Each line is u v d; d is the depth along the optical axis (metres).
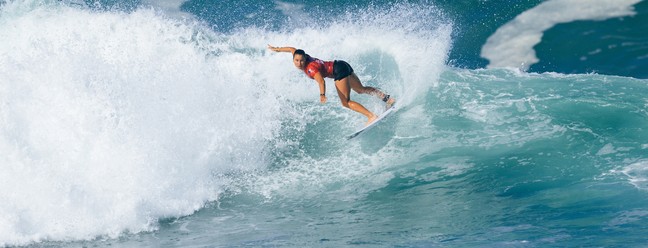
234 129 30.73
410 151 29.62
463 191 24.98
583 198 21.83
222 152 29.59
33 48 30.48
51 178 25.08
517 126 29.73
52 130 26.77
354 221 23.09
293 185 28.12
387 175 28.02
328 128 32.50
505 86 33.94
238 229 23.34
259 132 31.41
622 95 31.12
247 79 34.50
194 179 27.58
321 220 23.67
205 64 34.00
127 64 31.33
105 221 23.98
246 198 27.17
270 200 26.81
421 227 21.14
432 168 27.92
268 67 36.72
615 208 20.22
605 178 23.55
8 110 26.67
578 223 19.12
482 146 28.83
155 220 24.83
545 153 27.02
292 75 36.28
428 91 33.56
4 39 34.72
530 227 19.41
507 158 27.34
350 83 30.67
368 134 31.05
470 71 36.75
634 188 21.94
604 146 26.50
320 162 29.94
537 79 34.84
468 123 30.77
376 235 20.69
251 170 29.62
